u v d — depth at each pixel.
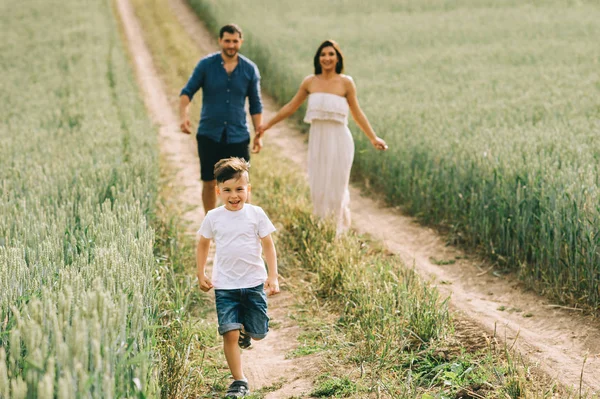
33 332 2.51
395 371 4.01
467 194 7.33
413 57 19.94
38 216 4.98
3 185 6.41
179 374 3.79
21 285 3.41
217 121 6.83
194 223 7.99
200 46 27.30
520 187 6.24
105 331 2.64
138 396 2.69
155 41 27.80
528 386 3.67
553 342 4.49
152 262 4.08
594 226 5.09
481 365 3.96
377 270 5.56
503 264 6.30
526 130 8.96
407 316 4.57
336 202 6.93
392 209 8.85
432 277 5.64
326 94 6.73
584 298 5.14
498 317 4.96
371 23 28.38
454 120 10.48
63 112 14.72
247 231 3.95
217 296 3.93
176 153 12.47
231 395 3.77
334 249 6.03
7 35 31.20
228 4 33.78
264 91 19.42
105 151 8.80
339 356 4.31
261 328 3.95
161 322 4.49
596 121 9.48
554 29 23.55
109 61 23.73
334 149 6.82
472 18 28.14
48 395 2.18
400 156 9.12
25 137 10.70
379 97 14.05
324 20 30.02
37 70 22.39
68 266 3.69
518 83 14.37
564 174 6.06
